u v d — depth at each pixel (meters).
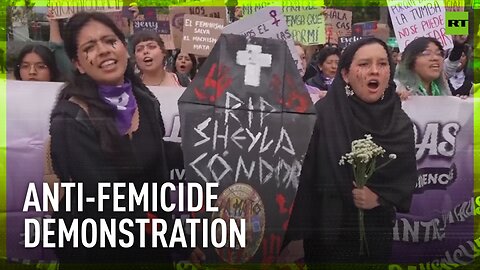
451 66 4.11
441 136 4.12
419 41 4.10
